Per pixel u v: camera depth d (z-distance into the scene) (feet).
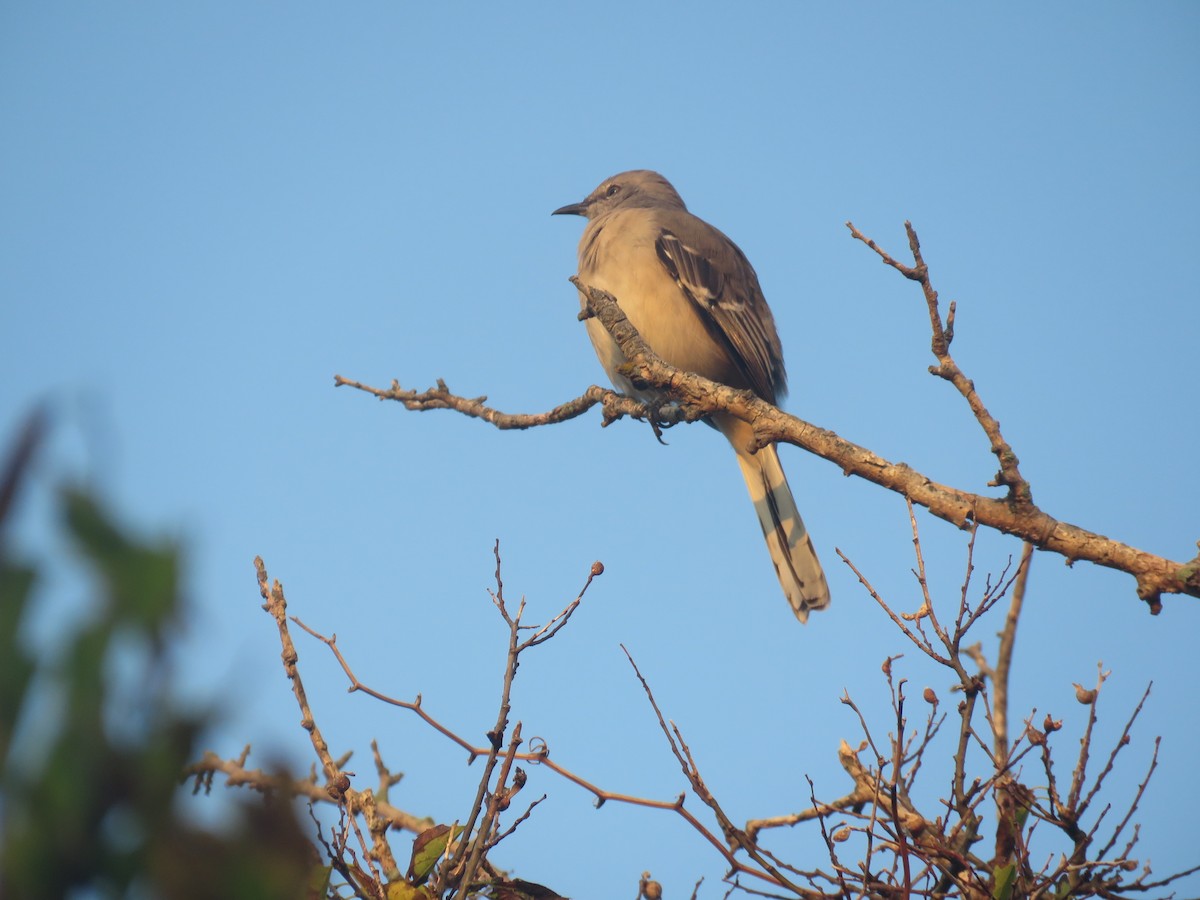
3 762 6.46
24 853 6.59
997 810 25.53
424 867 22.63
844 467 26.91
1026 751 24.35
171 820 6.93
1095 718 24.67
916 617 24.90
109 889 6.81
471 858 21.29
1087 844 23.39
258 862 7.11
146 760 6.57
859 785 27.86
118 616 6.28
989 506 25.25
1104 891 23.32
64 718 6.44
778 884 24.47
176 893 6.85
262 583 25.36
